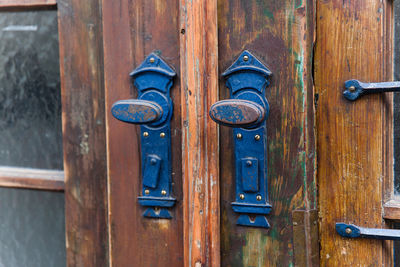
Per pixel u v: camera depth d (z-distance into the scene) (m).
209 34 0.73
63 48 0.83
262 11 0.71
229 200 0.75
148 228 0.79
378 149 0.69
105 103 0.80
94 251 0.85
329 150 0.72
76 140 0.84
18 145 0.93
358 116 0.70
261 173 0.73
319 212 0.74
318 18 0.71
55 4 0.84
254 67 0.72
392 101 0.72
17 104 0.92
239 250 0.76
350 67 0.70
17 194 0.94
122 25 0.78
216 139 0.73
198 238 0.73
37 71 0.90
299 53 0.70
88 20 0.81
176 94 0.75
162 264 0.79
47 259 0.93
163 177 0.77
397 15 0.72
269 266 0.74
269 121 0.72
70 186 0.86
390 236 0.68
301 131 0.71
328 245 0.73
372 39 0.68
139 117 0.70
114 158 0.80
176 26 0.75
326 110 0.72
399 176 0.73
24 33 0.90
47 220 0.92
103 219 0.84
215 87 0.73
